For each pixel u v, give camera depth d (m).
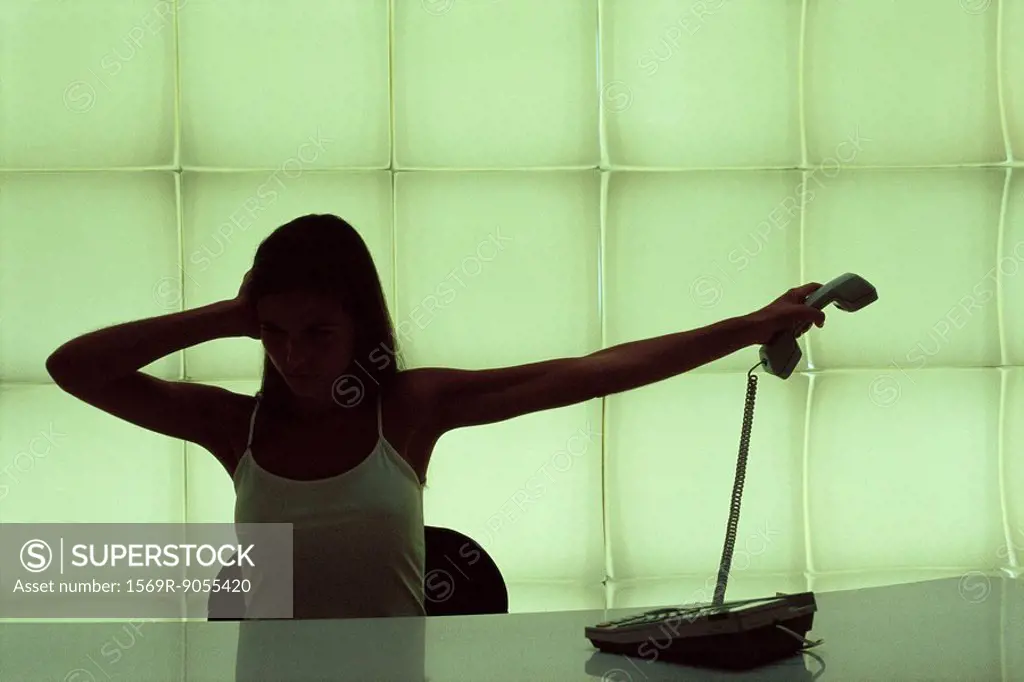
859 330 3.83
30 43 3.62
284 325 1.42
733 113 3.76
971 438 3.86
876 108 3.78
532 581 3.77
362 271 1.52
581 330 3.76
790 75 3.76
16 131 3.63
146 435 3.71
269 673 0.98
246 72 3.66
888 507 3.85
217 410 1.59
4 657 1.05
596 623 1.20
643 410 3.80
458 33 3.70
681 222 3.77
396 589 1.48
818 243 3.80
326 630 1.17
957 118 3.80
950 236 3.83
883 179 3.81
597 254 3.76
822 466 3.83
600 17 3.71
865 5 3.76
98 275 3.68
